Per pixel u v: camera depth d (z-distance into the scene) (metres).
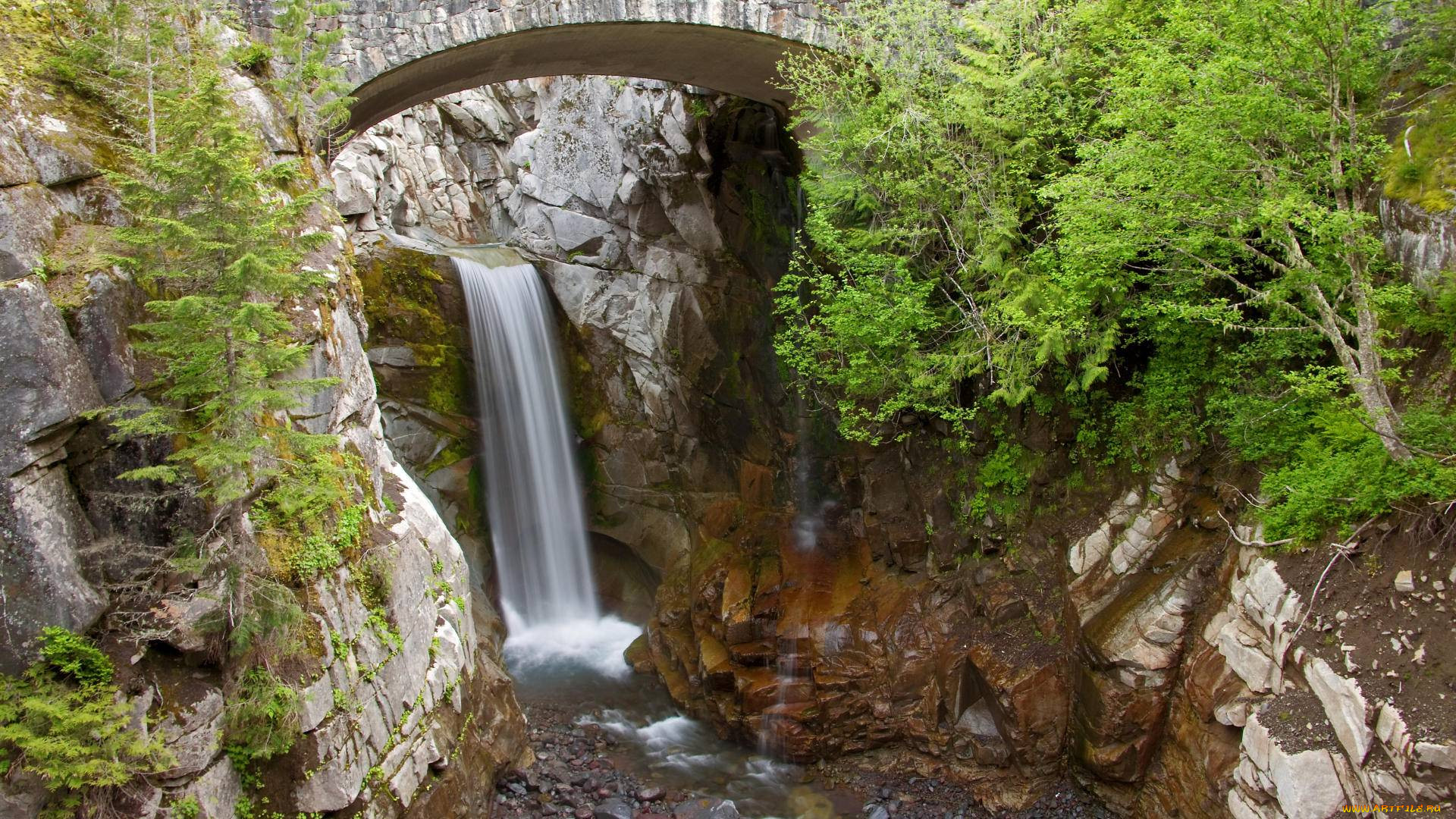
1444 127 10.38
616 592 21.31
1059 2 13.60
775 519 18.73
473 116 27.39
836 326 13.73
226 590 8.10
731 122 19.61
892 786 13.32
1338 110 9.63
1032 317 12.41
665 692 16.59
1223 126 9.95
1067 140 13.66
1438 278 9.77
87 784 7.15
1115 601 12.32
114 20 9.06
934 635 14.39
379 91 14.26
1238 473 11.56
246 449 7.71
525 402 21.00
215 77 7.46
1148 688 11.53
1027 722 12.65
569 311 21.78
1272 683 10.04
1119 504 12.94
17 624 7.21
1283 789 9.21
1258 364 11.62
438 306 19.72
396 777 9.55
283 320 7.91
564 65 16.61
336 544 9.27
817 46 14.50
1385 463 9.53
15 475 7.25
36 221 8.05
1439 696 8.35
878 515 16.52
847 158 14.52
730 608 15.88
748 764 14.04
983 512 14.75
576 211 22.34
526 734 13.59
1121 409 12.99
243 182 7.46
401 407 19.12
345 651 9.02
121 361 8.12
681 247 21.11
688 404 20.62
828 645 14.84
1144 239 10.69
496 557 20.14
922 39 13.80
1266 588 10.25
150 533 8.12
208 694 8.08
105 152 8.93
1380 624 9.10
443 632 11.09
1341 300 10.59
